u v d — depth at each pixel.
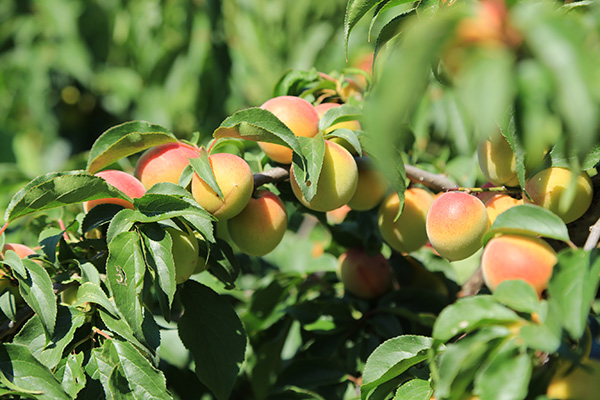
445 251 1.08
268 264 1.47
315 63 2.08
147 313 1.03
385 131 0.78
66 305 1.02
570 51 0.80
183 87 2.18
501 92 0.81
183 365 1.24
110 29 2.42
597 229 1.00
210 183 1.04
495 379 0.92
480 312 0.94
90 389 1.01
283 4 2.24
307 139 1.07
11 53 2.56
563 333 0.93
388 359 1.02
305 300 1.24
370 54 1.62
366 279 1.24
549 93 0.84
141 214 1.02
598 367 0.94
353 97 1.20
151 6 2.25
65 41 2.45
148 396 1.00
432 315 1.17
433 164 1.35
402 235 1.14
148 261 1.01
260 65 2.21
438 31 0.83
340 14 2.16
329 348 1.22
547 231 0.97
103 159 1.07
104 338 1.03
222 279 1.11
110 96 2.59
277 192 1.16
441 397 0.94
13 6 2.56
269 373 1.26
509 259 1.00
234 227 1.10
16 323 1.03
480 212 1.07
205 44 2.14
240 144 1.12
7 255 1.01
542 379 0.94
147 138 1.07
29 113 2.71
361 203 1.14
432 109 1.41
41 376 0.99
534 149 0.84
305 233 1.68
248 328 1.27
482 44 0.84
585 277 0.92
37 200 1.01
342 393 1.23
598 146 1.03
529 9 0.85
